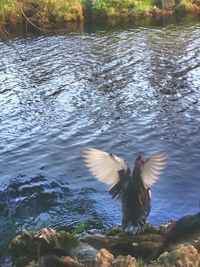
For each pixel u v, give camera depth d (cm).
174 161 1836
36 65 3312
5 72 3173
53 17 4562
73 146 2038
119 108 2466
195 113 2356
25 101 2623
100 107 2494
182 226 801
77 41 4028
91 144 2058
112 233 964
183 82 2845
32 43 3928
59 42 3984
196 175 1716
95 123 2283
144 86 2800
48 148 2023
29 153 1983
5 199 1628
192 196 1570
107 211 1514
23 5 2323
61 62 3378
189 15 5275
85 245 899
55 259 805
